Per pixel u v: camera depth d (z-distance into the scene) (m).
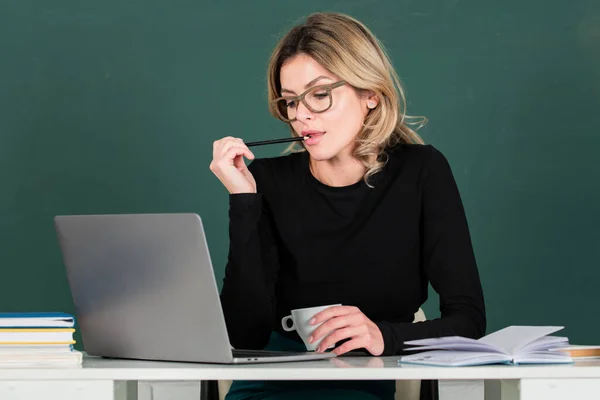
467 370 1.40
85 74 3.74
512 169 3.64
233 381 2.15
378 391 1.98
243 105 3.69
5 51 3.75
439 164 2.17
